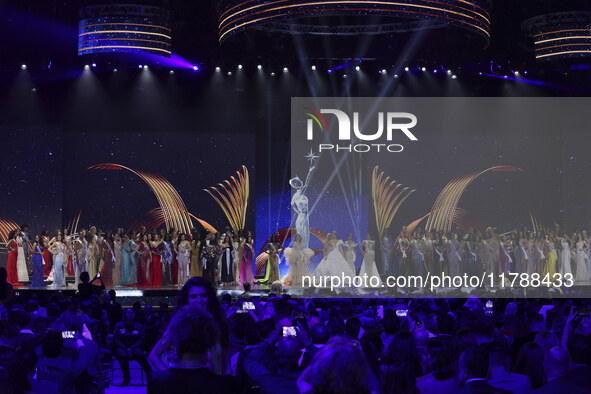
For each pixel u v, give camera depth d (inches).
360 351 108.5
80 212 944.9
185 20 839.1
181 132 962.7
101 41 697.0
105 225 948.6
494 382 181.3
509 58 903.7
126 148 954.1
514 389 179.3
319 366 106.3
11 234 872.3
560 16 740.0
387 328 249.4
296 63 944.3
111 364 376.2
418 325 316.2
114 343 388.2
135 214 953.5
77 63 917.8
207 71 946.7
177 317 132.4
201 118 964.6
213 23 849.5
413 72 956.0
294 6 539.2
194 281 171.2
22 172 932.0
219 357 153.6
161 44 709.3
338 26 725.9
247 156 971.3
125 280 871.7
